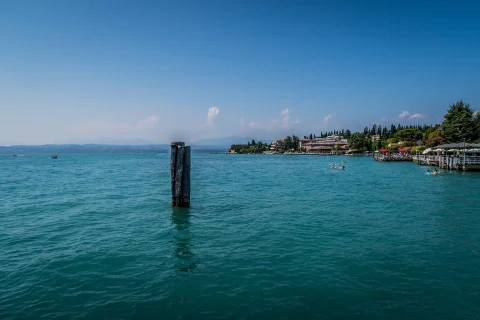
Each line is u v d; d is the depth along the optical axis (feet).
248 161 447.42
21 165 313.53
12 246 53.62
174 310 33.81
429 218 75.15
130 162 386.52
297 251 51.78
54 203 92.27
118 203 92.12
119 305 34.68
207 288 38.83
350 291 38.29
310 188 131.23
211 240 57.52
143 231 63.16
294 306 34.81
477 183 146.20
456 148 234.58
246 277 41.91
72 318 32.07
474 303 35.91
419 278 42.04
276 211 82.38
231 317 32.60
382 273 43.45
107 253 50.55
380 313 33.60
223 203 93.97
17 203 92.53
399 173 209.67
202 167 298.76
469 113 315.78
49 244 54.80
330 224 69.05
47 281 40.37
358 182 155.12
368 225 68.33
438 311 34.19
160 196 105.19
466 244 55.77
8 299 35.76
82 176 184.65
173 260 47.75
